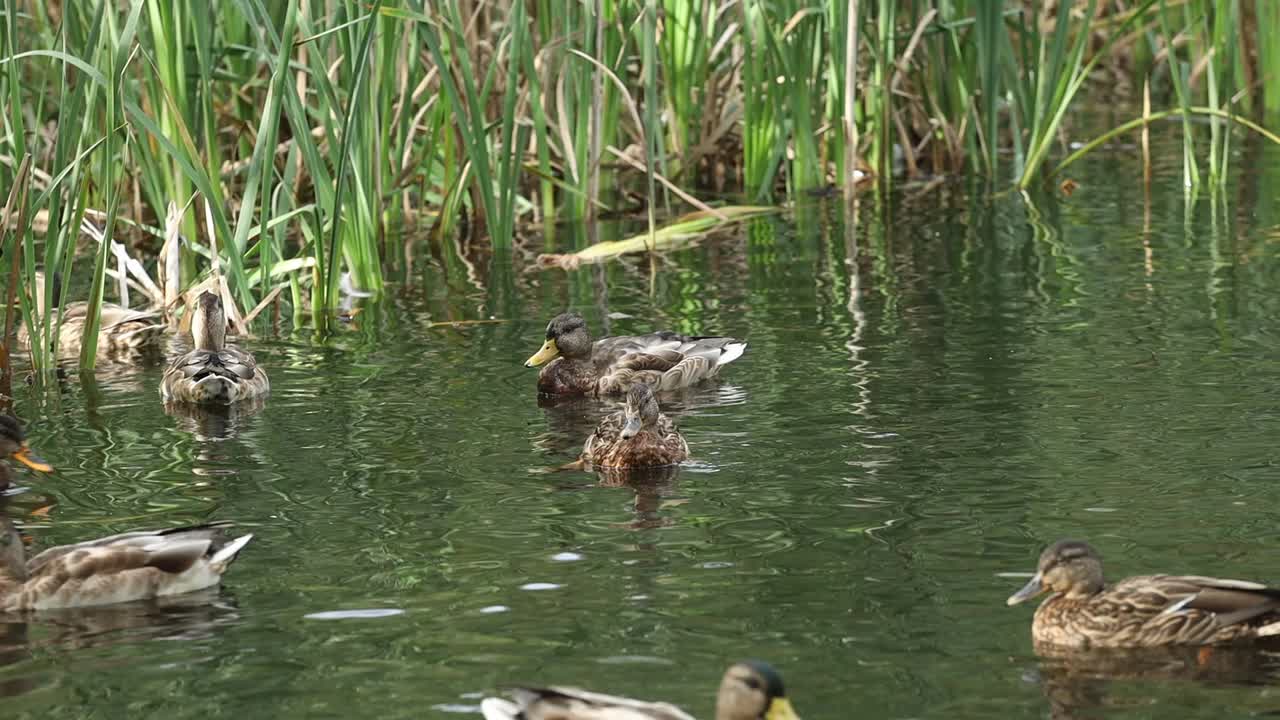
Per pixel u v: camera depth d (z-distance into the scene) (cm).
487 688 995
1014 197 2769
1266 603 1036
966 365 1745
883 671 1008
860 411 1592
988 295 2080
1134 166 3006
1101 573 1064
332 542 1267
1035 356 1767
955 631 1067
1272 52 3272
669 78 2794
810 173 2855
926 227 2553
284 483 1425
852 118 2744
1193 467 1380
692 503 1344
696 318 2030
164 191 2347
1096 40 3797
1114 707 953
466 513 1333
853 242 2464
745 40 2692
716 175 2970
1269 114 3300
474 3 2803
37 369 1836
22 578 1155
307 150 2075
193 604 1146
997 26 2788
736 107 2905
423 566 1209
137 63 2394
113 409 1702
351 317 2095
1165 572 1151
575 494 1379
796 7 2700
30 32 2777
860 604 1114
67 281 1836
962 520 1274
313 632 1088
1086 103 3662
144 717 970
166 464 1493
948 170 3056
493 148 2639
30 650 1073
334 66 2277
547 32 2612
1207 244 2323
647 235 2539
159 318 2098
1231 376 1653
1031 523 1260
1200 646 1035
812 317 2008
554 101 2747
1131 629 1034
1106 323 1900
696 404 1661
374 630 1088
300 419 1638
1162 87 3744
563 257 2395
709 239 2533
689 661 1027
